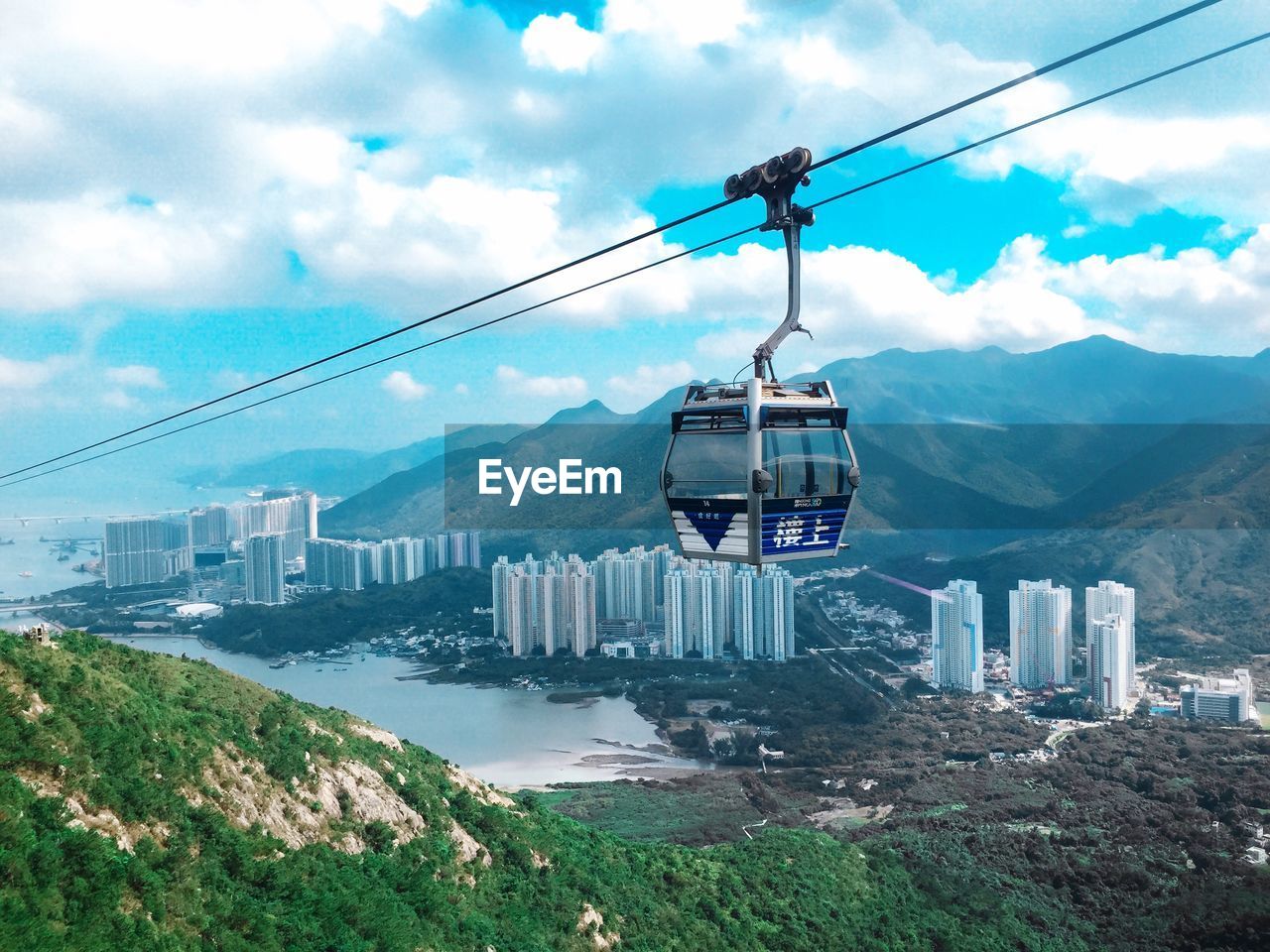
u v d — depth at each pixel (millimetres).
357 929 32500
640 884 58000
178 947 24141
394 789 47062
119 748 30828
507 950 39656
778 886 67812
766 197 16328
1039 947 67250
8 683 30203
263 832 34375
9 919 21219
